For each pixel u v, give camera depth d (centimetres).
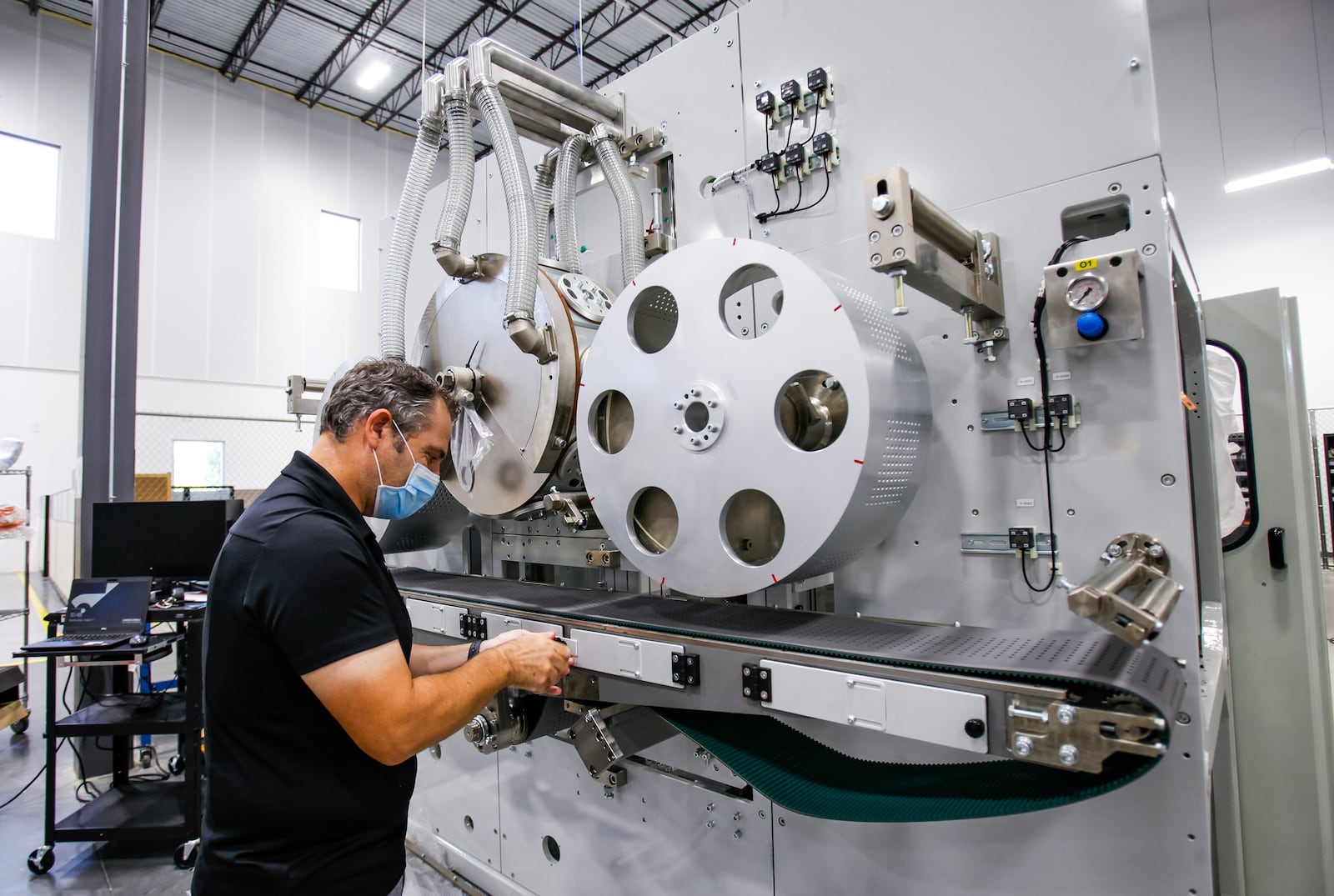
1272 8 597
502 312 184
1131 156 127
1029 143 137
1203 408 182
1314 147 582
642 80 200
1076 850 126
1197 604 120
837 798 123
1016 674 98
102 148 330
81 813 267
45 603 539
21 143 760
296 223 928
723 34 183
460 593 184
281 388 909
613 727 154
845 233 160
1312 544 203
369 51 833
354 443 120
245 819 104
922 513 149
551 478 182
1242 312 211
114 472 335
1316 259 595
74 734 252
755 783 129
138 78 340
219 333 862
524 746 215
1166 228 124
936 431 147
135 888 240
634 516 156
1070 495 132
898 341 137
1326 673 206
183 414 782
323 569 100
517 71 183
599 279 215
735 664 122
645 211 201
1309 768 201
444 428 131
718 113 183
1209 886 115
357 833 110
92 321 329
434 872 242
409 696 103
